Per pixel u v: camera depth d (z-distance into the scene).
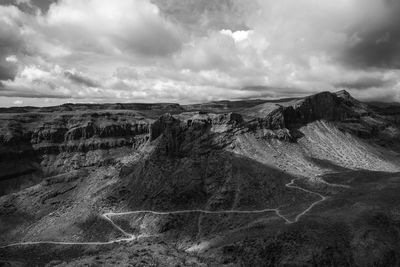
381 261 162.12
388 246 166.62
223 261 175.00
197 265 154.75
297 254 169.62
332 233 177.25
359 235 171.75
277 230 188.75
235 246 185.00
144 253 166.38
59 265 158.25
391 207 189.38
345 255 166.25
